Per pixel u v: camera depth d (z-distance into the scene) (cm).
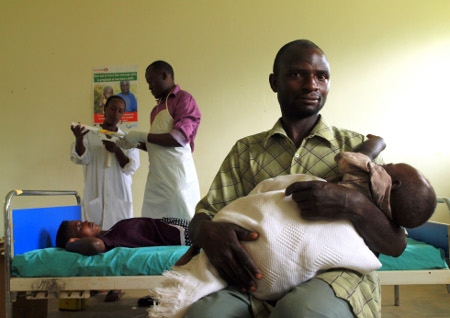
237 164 133
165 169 281
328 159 122
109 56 385
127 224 239
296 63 122
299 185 96
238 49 379
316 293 86
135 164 327
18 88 388
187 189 283
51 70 388
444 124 367
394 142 368
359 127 371
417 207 98
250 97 378
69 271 200
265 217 98
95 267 200
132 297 314
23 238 221
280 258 93
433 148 366
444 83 368
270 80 138
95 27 387
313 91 122
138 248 219
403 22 371
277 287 94
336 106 372
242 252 95
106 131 304
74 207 297
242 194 130
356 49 373
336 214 94
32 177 383
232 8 381
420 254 197
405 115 368
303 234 94
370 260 96
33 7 391
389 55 371
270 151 130
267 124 377
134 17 385
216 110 379
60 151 384
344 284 92
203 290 96
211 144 378
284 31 378
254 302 97
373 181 97
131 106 381
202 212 122
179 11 383
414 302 287
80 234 246
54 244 261
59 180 383
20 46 389
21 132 386
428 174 365
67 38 388
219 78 379
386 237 98
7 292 199
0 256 259
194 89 380
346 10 375
